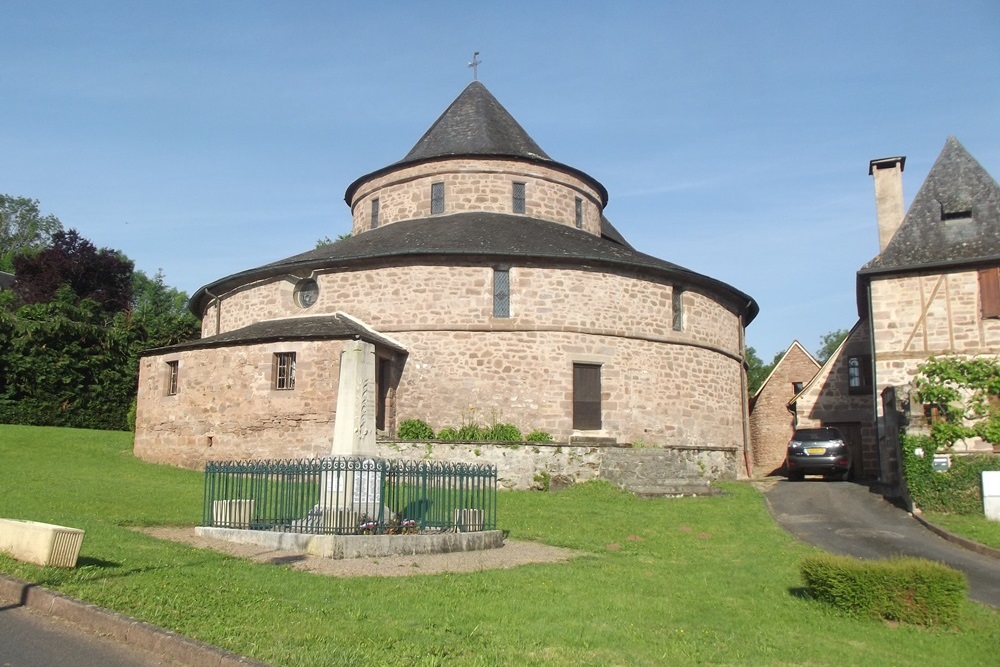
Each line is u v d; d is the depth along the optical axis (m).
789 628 9.10
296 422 21.81
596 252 25.75
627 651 7.77
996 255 22.56
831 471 25.12
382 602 9.10
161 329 34.78
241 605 8.46
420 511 14.11
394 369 24.47
